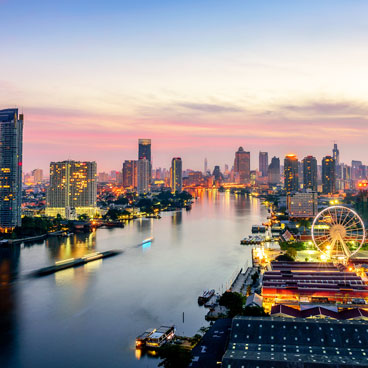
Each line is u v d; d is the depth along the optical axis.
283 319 191.38
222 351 178.88
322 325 181.75
